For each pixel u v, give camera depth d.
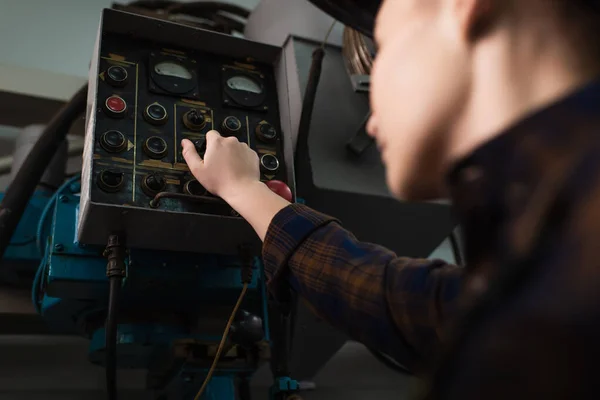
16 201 1.12
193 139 0.92
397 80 0.39
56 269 0.90
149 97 0.94
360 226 1.28
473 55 0.35
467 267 0.31
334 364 1.73
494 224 0.30
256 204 0.75
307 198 1.19
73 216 0.97
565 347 0.21
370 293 0.64
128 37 0.98
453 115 0.36
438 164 0.38
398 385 1.75
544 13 0.32
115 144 0.85
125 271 0.84
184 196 0.81
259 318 0.93
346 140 1.26
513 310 0.23
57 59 1.81
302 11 1.42
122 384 1.46
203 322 1.02
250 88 1.02
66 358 1.48
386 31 0.43
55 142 1.15
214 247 0.89
